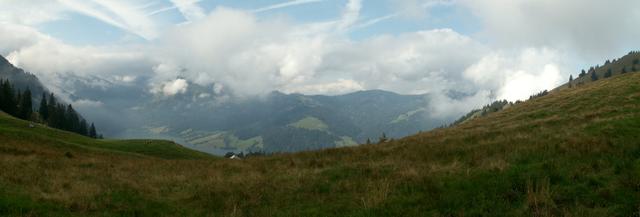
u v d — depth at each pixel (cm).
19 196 1521
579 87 6078
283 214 1412
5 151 3444
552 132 2522
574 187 1378
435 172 1689
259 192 1700
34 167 2358
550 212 1216
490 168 1620
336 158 2516
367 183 1652
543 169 1562
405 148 2630
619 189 1319
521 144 2148
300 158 2742
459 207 1320
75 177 2117
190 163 3058
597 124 2550
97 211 1495
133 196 1703
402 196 1442
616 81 5491
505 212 1256
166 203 1644
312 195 1611
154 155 6844
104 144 7112
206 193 1748
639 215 1132
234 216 1414
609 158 1652
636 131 2170
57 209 1461
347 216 1323
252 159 3033
